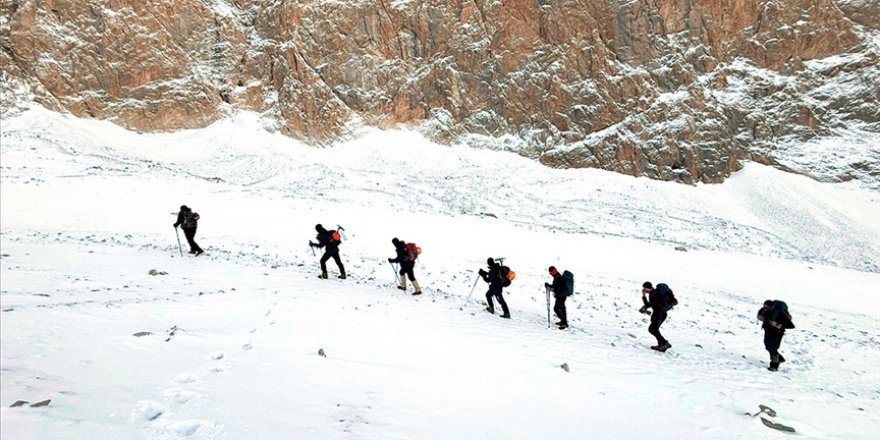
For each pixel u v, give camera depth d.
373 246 23.02
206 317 8.22
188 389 5.18
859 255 36.56
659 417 6.64
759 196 44.75
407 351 7.90
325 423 4.75
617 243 28.53
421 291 13.68
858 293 23.64
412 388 6.28
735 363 11.44
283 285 12.14
